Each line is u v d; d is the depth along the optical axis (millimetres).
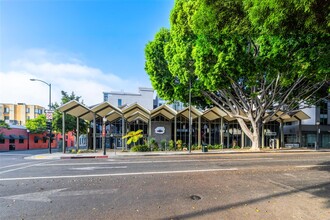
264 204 5992
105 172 10836
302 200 6332
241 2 6684
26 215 5270
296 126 41688
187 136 36625
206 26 8250
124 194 6938
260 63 17750
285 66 16922
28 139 50688
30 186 8031
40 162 16172
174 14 20469
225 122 38469
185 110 30328
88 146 36375
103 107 26750
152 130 35344
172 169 11641
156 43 26172
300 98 27531
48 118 25016
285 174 10117
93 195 6844
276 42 14742
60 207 5801
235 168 11883
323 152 26172
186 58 21281
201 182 8508
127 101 49250
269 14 5984
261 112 26484
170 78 25797
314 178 9250
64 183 8461
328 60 12406
